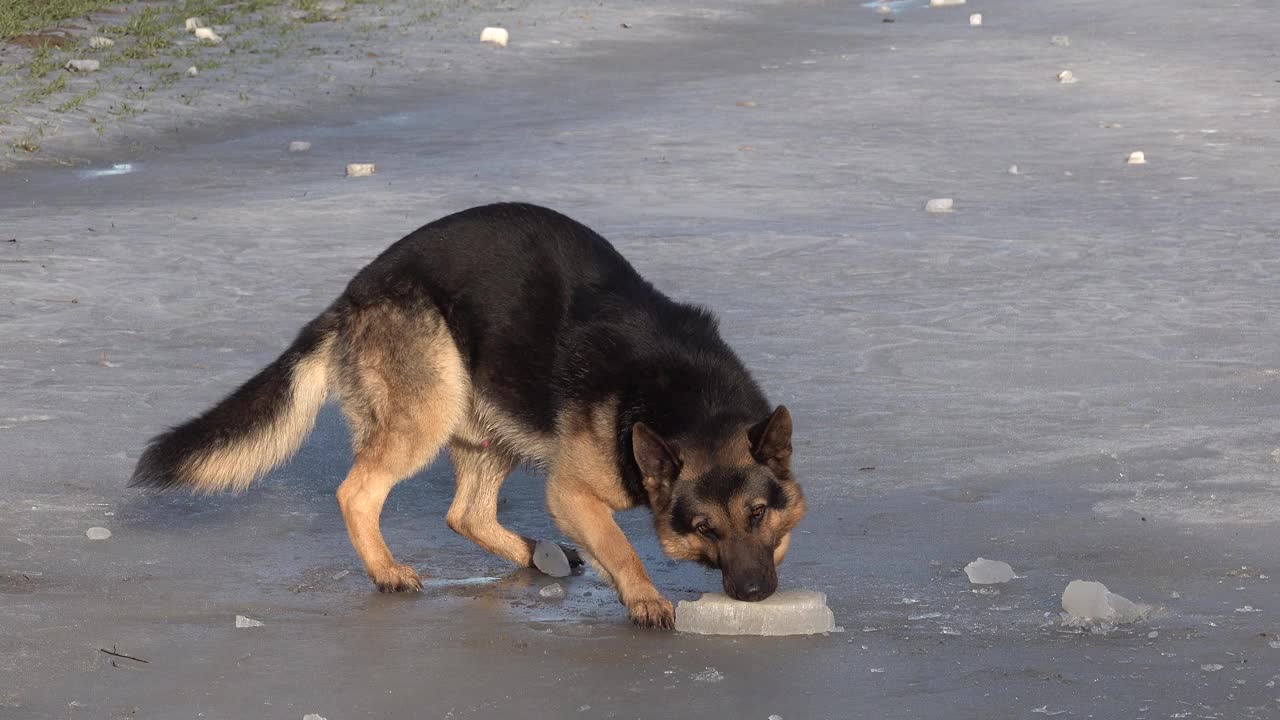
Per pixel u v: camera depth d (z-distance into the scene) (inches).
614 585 284.2
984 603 276.2
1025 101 1111.0
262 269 611.5
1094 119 1027.9
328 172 876.0
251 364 468.1
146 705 230.5
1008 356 466.3
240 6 1486.2
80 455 376.8
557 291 304.3
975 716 222.4
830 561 303.7
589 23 1537.9
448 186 812.0
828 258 624.7
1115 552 301.1
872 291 563.2
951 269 600.4
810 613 265.3
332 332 316.2
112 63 1198.3
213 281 589.3
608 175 843.4
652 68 1314.0
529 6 1614.2
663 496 276.2
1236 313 513.0
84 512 338.6
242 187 829.8
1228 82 1158.3
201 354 480.4
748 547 267.4
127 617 273.7
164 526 333.7
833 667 246.2
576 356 296.0
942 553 306.3
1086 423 394.9
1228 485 339.6
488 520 321.1
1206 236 656.4
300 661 252.4
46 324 517.0
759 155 910.4
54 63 1164.5
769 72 1285.7
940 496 343.3
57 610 275.7
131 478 339.3
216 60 1243.2
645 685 239.9
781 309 537.0
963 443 382.3
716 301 551.5
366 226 704.4
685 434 278.1
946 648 253.0
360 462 306.5
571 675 245.4
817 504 340.8
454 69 1286.9
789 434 272.5
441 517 354.6
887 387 435.8
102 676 242.8
